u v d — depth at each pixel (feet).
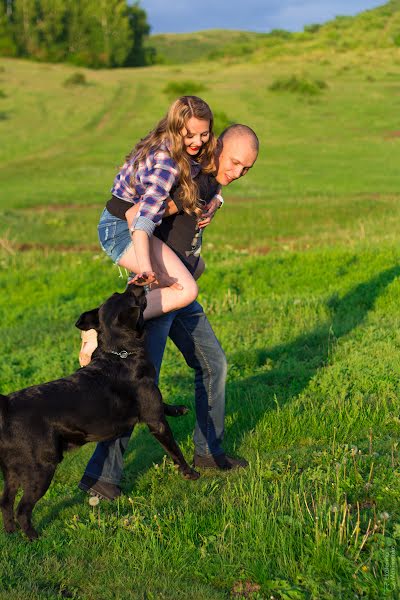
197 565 11.35
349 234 56.90
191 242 14.03
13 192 94.27
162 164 12.65
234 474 15.02
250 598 10.55
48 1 312.71
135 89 208.44
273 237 62.34
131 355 13.55
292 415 17.37
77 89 208.23
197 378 15.33
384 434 16.28
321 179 99.50
